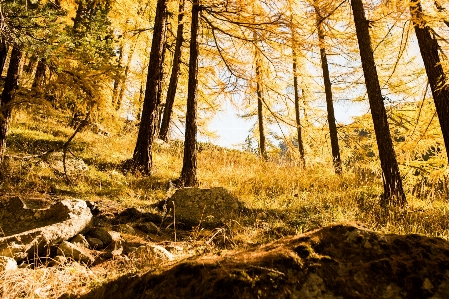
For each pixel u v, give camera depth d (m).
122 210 5.91
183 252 4.08
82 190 6.84
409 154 8.70
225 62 9.54
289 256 1.74
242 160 12.66
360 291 1.63
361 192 7.80
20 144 8.46
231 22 8.82
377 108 7.50
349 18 9.28
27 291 2.63
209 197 6.31
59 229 3.81
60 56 5.54
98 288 2.08
